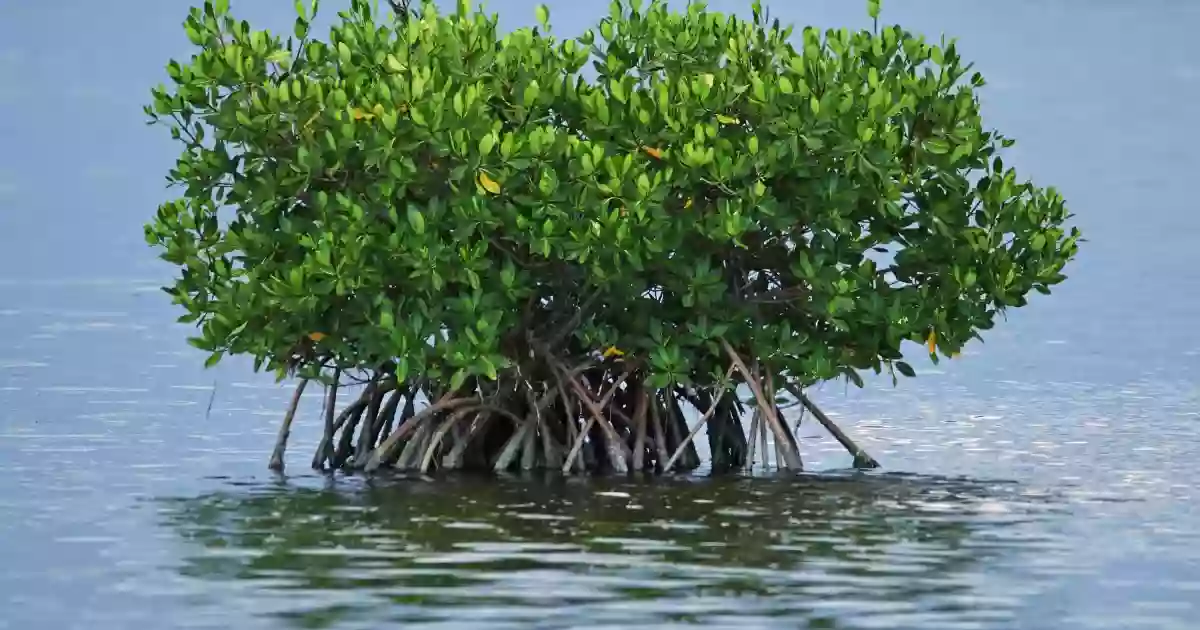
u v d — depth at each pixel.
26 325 97.75
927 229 58.53
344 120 55.97
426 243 55.34
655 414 59.84
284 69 58.03
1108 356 90.75
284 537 51.38
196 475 60.06
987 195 58.22
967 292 58.31
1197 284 122.62
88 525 52.94
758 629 43.62
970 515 54.47
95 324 98.56
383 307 56.22
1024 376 83.94
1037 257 58.56
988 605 45.72
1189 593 46.94
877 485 58.66
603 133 56.66
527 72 56.88
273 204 56.56
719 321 58.38
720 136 57.38
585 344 57.88
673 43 58.31
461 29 56.88
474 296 56.03
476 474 59.12
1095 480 60.00
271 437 67.44
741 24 58.78
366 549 50.03
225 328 57.09
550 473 59.09
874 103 56.38
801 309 58.88
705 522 53.09
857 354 59.44
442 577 47.44
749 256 58.69
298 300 55.66
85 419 70.44
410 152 56.16
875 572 48.19
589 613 44.59
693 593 46.19
